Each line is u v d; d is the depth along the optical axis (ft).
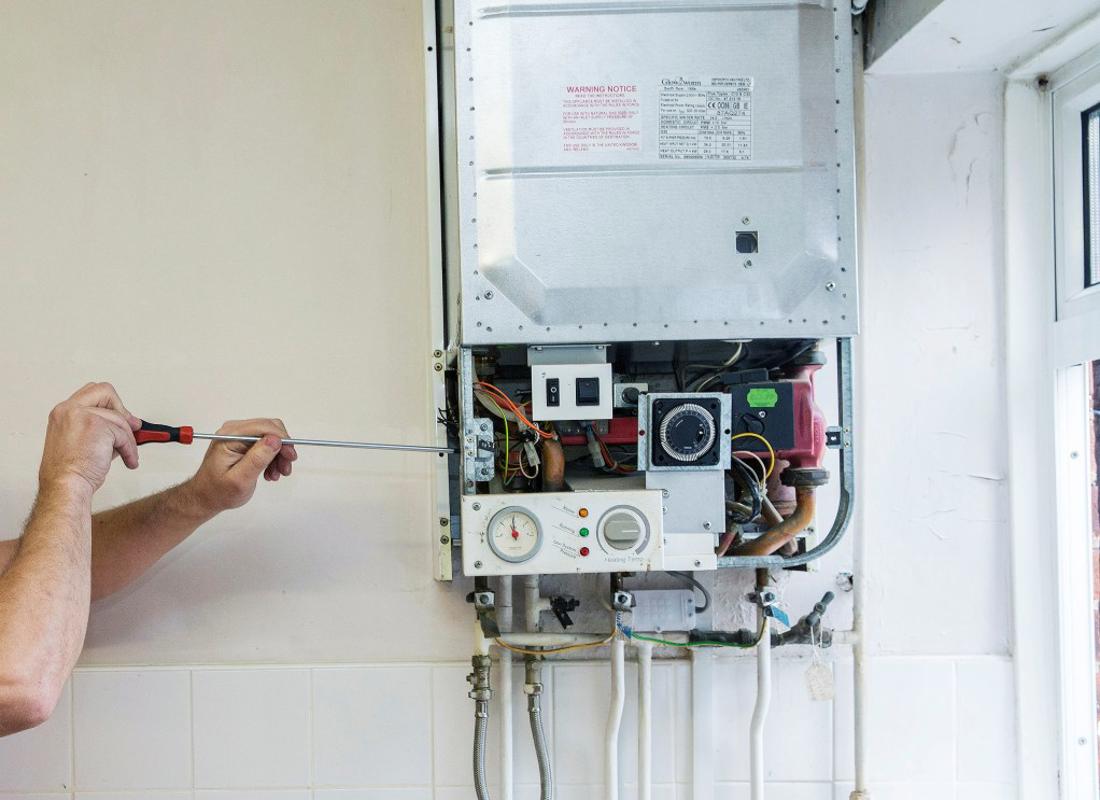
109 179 4.85
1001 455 4.86
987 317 4.86
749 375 4.35
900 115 4.87
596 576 4.80
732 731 4.81
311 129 4.87
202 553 4.83
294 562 4.84
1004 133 4.86
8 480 4.81
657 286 3.93
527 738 4.79
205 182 4.86
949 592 4.85
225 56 4.87
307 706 4.79
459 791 4.80
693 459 3.97
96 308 4.84
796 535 4.31
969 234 4.86
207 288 4.85
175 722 4.77
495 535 3.90
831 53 4.01
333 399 4.85
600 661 4.79
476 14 3.94
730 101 3.96
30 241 4.84
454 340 4.71
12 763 4.76
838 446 4.12
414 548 4.84
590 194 3.93
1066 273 4.72
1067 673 4.73
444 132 4.83
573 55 3.95
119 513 4.49
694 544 4.02
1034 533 4.82
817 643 4.57
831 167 3.99
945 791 4.81
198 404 4.84
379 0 4.89
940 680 4.83
